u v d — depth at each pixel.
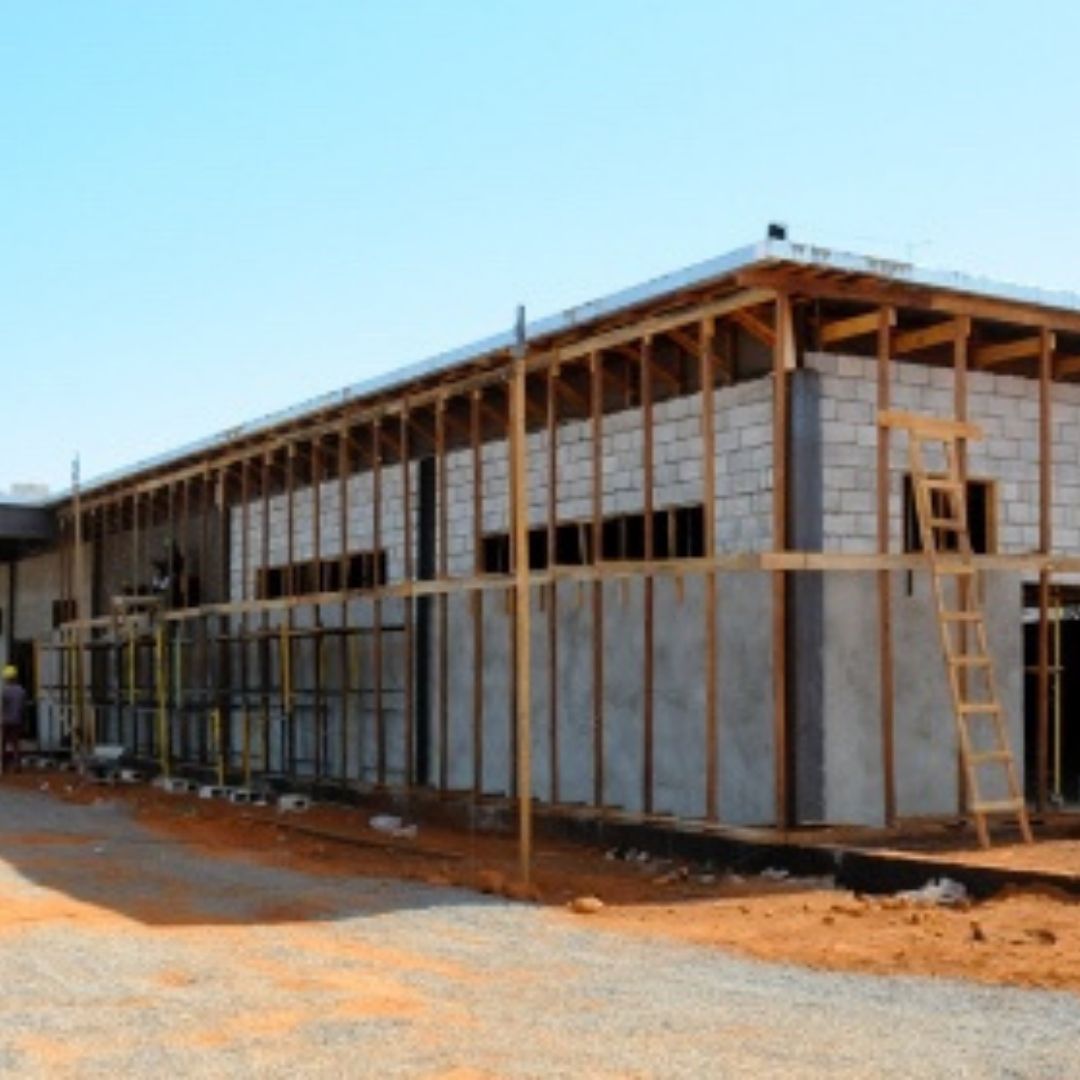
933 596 14.09
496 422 17.86
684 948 9.30
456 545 18.38
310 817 18.36
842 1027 7.08
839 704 13.49
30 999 7.85
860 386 13.77
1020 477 14.94
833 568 13.06
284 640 20.91
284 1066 6.41
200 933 9.99
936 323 14.30
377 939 9.71
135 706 25.41
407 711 18.52
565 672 16.09
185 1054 6.64
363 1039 6.88
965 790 14.02
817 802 13.26
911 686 13.95
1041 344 14.47
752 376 14.13
